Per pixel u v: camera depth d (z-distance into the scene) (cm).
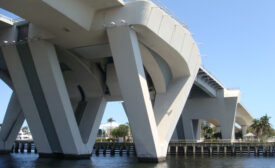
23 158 2561
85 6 1775
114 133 6869
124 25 1791
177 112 2423
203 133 6725
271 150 3809
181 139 4216
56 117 2144
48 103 2134
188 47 2430
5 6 1556
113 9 1838
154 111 2512
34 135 2350
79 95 2797
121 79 1916
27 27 2108
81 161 2188
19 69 2172
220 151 3869
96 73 2653
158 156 2064
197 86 4128
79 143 2242
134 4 1792
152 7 1816
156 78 2509
